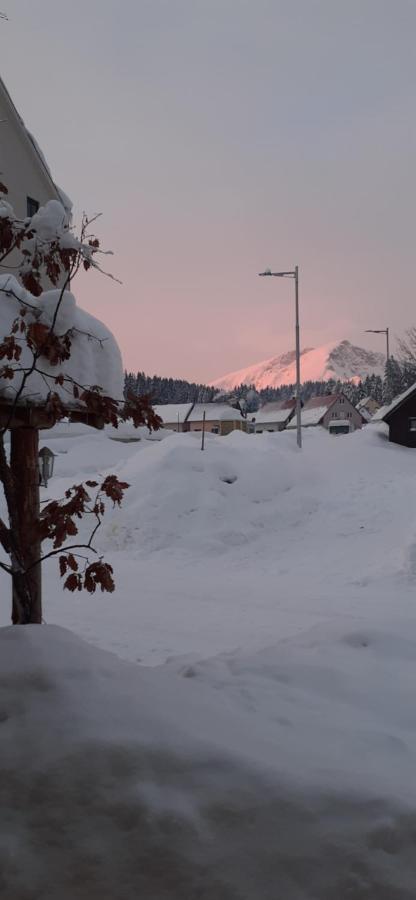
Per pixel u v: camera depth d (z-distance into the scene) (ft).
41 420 18.97
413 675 16.89
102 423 20.79
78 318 19.47
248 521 58.18
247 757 9.50
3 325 16.97
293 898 7.51
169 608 35.50
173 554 52.49
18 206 58.08
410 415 126.31
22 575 16.26
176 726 10.34
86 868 8.08
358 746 11.05
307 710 13.24
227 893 7.60
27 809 8.87
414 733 12.95
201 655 19.11
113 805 8.70
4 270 36.68
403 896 7.43
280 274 104.37
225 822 8.41
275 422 312.29
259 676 15.81
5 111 56.34
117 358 20.39
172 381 555.28
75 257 14.66
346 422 230.27
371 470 71.82
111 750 9.48
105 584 14.84
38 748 9.70
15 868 8.14
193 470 63.36
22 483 19.33
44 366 17.87
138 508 57.82
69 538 56.03
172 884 7.79
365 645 19.34
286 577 44.68
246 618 33.06
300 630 30.37
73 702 10.81
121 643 28.63
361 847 8.00
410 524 53.42
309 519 58.95
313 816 8.45
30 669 11.69
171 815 8.45
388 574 42.39
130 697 11.18
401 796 8.83
